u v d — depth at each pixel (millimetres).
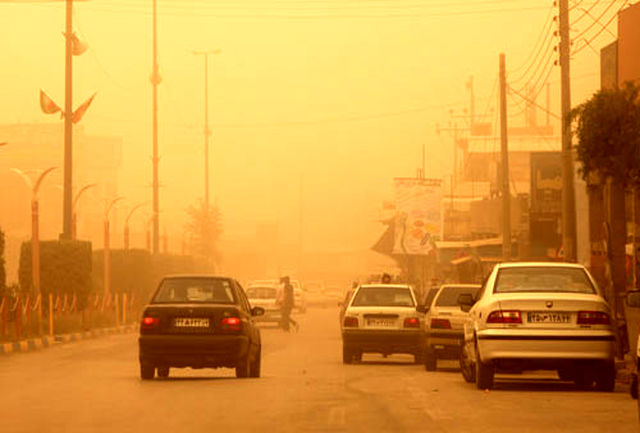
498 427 19984
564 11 47844
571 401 24906
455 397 26094
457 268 93188
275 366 40812
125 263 98875
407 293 44406
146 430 19672
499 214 91750
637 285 43062
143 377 32188
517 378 33875
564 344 26750
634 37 48344
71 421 21078
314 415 22078
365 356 51875
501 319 27125
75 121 74562
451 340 38156
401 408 23484
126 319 85250
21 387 29297
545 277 28266
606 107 33906
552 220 67375
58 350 51875
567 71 48062
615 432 19266
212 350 31297
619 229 46750
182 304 31703
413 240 108375
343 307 63750
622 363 35531
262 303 83688
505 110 68062
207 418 21547
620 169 33938
